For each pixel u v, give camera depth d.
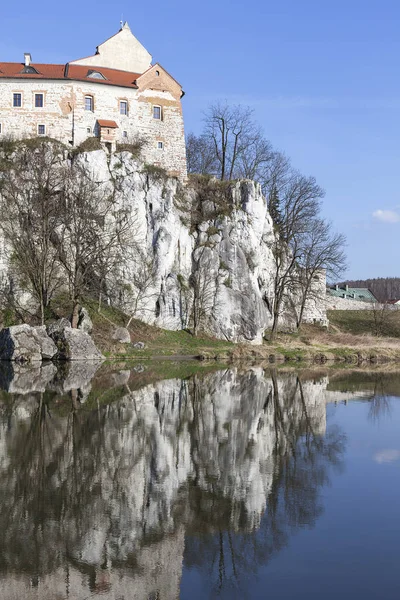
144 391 31.86
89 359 53.12
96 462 16.72
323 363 58.22
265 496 13.88
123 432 20.81
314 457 17.73
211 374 42.91
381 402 29.53
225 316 70.88
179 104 76.88
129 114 73.88
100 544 11.14
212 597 9.15
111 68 76.44
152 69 75.25
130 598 9.12
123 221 68.12
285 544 11.19
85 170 67.38
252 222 76.56
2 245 63.00
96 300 65.31
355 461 17.27
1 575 9.93
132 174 70.06
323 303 88.88
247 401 29.02
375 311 93.25
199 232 73.56
